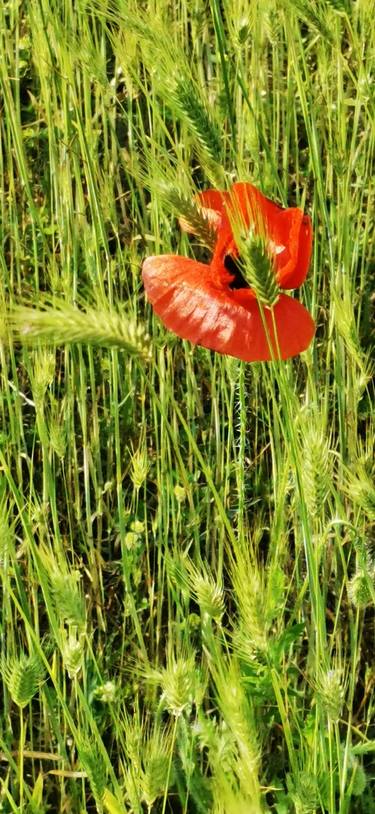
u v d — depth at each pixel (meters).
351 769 0.79
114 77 1.01
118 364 0.96
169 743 0.79
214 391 0.89
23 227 1.03
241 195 0.67
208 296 0.65
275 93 1.02
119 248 0.94
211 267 0.66
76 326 0.61
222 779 0.66
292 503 0.85
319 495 0.70
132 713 0.88
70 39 0.90
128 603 0.85
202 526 0.94
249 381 0.96
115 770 0.88
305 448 0.70
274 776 0.83
